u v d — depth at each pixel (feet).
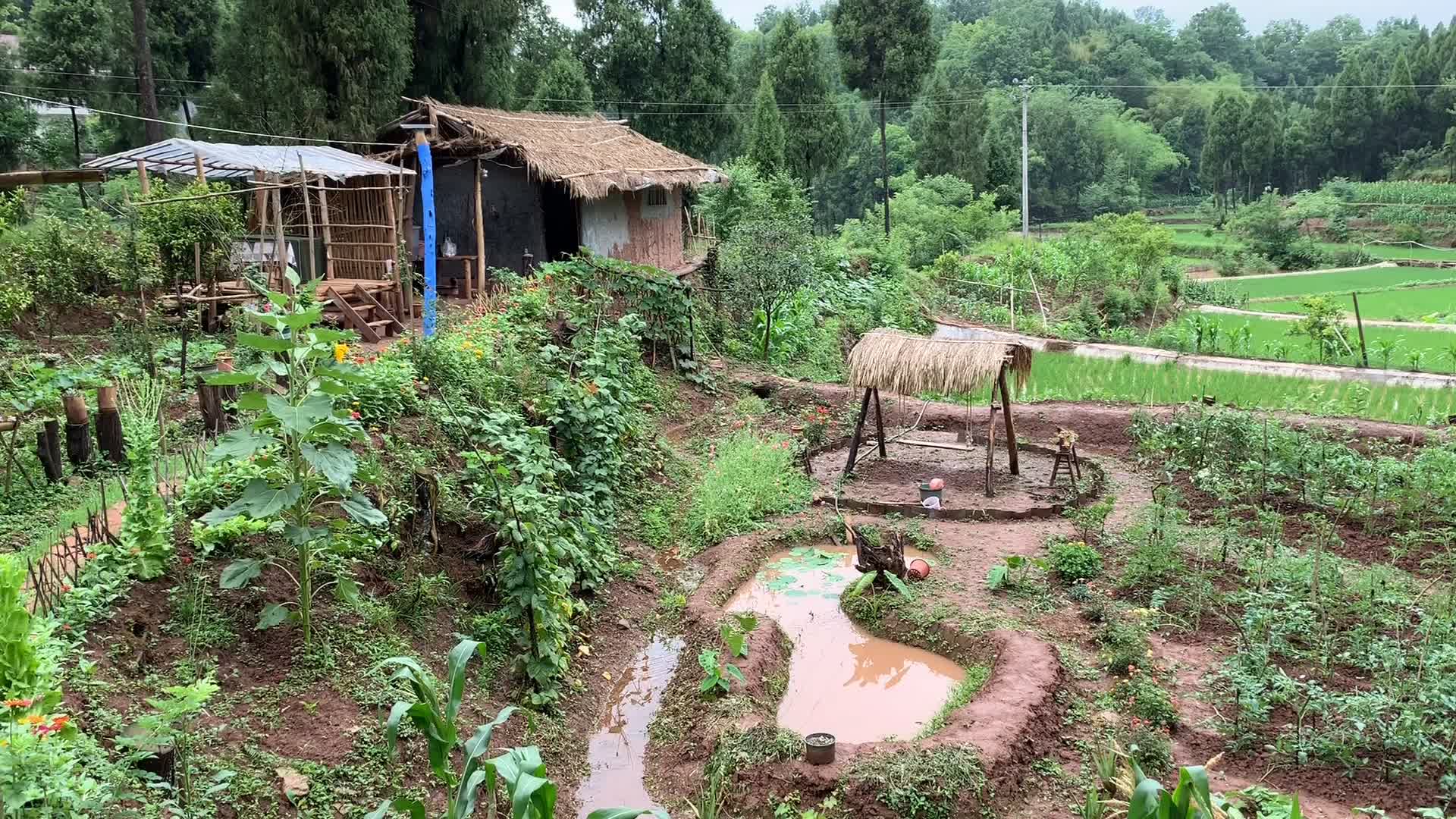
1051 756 24.11
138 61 86.58
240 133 76.28
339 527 23.62
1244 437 43.09
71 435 29.71
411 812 17.89
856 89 130.82
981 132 165.89
